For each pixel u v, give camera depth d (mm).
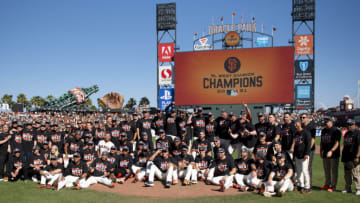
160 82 41594
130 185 10227
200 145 10938
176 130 12789
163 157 10391
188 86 38344
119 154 11859
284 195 8648
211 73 37812
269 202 7867
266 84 36312
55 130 13109
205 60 37938
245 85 36906
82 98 60156
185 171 10781
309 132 9039
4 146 11430
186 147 10430
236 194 8914
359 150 8500
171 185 10172
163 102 41312
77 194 8914
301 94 39094
